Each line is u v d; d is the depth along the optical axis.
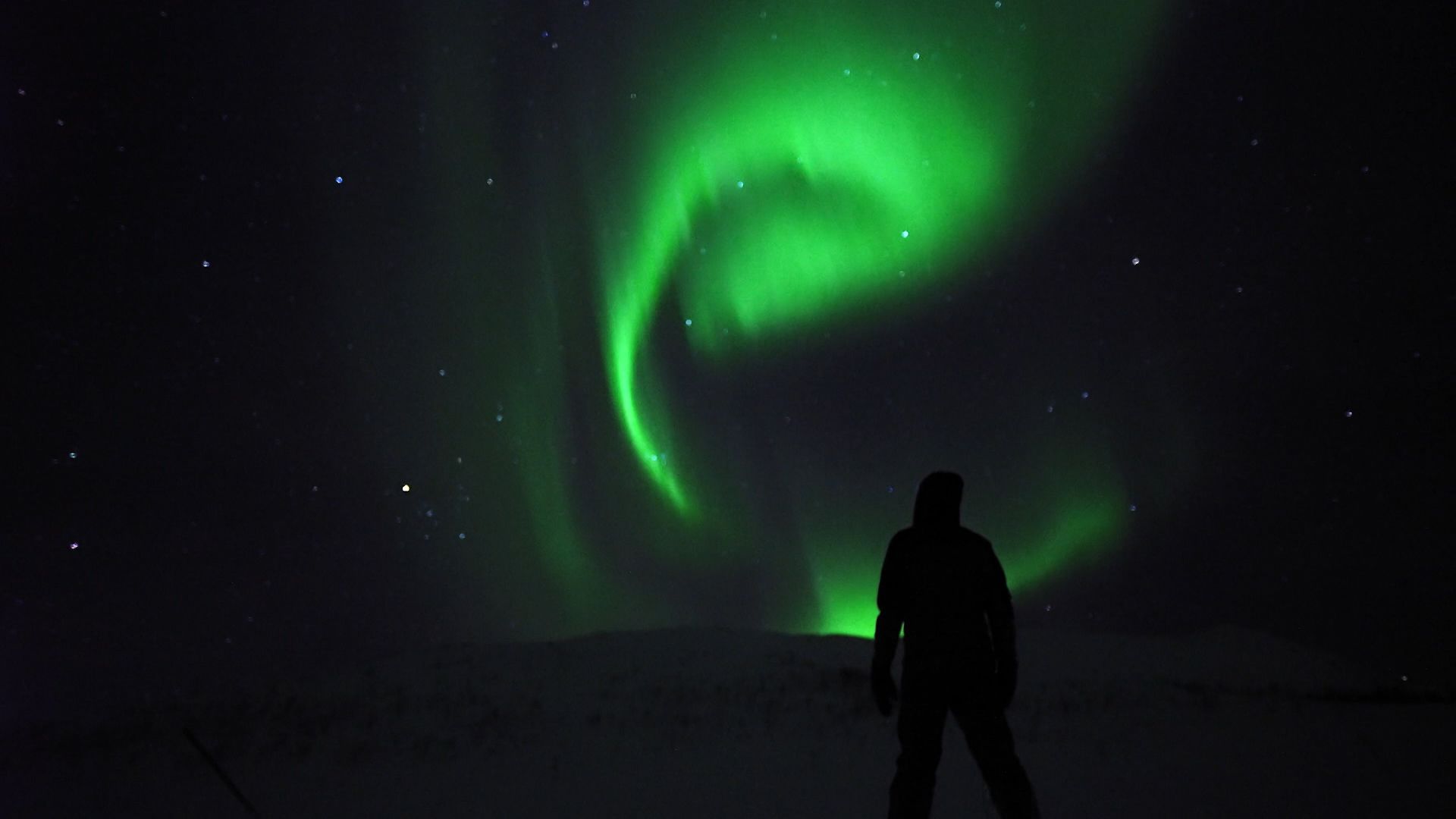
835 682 11.04
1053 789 5.17
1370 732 7.36
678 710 9.00
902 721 3.69
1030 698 9.83
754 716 8.58
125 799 5.45
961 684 3.64
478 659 11.80
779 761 6.28
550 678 10.86
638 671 11.29
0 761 6.87
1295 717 8.24
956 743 6.86
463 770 6.13
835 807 4.93
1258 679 13.54
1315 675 14.25
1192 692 11.17
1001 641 3.76
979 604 3.76
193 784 5.84
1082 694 10.41
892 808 3.61
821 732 7.62
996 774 3.61
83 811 5.20
